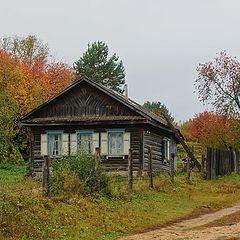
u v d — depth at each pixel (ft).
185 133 256.11
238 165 164.04
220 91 178.60
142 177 117.70
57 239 53.98
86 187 76.23
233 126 176.86
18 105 179.01
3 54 202.49
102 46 272.72
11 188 78.28
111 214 68.54
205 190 106.83
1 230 53.06
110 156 130.21
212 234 56.49
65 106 134.00
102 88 131.54
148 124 130.72
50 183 73.87
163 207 80.38
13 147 171.73
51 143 134.00
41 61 222.69
